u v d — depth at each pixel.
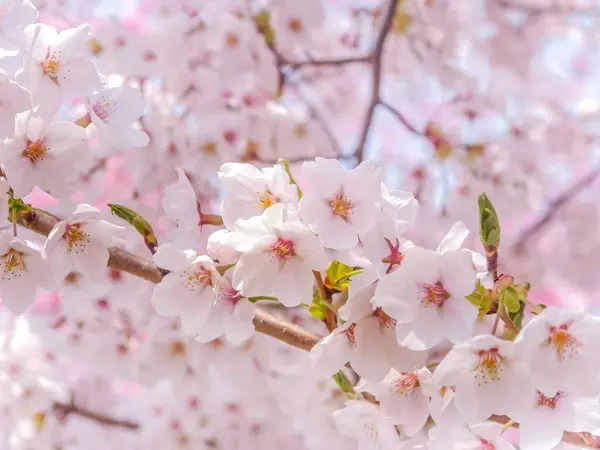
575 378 0.92
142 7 1.64
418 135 1.52
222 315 0.96
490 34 1.75
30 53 0.96
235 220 0.95
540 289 1.88
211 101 1.41
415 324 0.93
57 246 0.98
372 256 0.94
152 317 1.26
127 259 0.99
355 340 0.95
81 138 0.97
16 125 0.96
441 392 0.95
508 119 1.62
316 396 1.29
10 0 0.96
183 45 1.40
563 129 1.65
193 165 1.36
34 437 1.38
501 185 1.53
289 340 0.98
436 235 1.52
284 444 1.44
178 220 1.02
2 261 0.98
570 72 2.13
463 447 0.96
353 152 1.52
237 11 1.44
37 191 1.47
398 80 1.74
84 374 1.57
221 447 1.42
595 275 1.90
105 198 1.33
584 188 1.88
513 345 0.91
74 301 1.24
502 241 1.75
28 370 1.36
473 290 0.93
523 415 0.92
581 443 0.96
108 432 1.52
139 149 1.33
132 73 1.39
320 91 1.84
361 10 1.65
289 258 0.94
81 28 0.98
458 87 1.61
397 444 0.97
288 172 0.96
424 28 1.60
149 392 1.52
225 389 1.43
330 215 0.94
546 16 1.85
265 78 1.44
